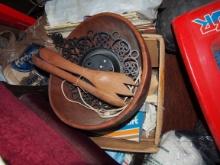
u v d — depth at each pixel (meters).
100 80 0.72
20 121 0.72
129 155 0.97
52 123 0.79
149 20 0.90
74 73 0.75
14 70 1.02
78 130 0.82
